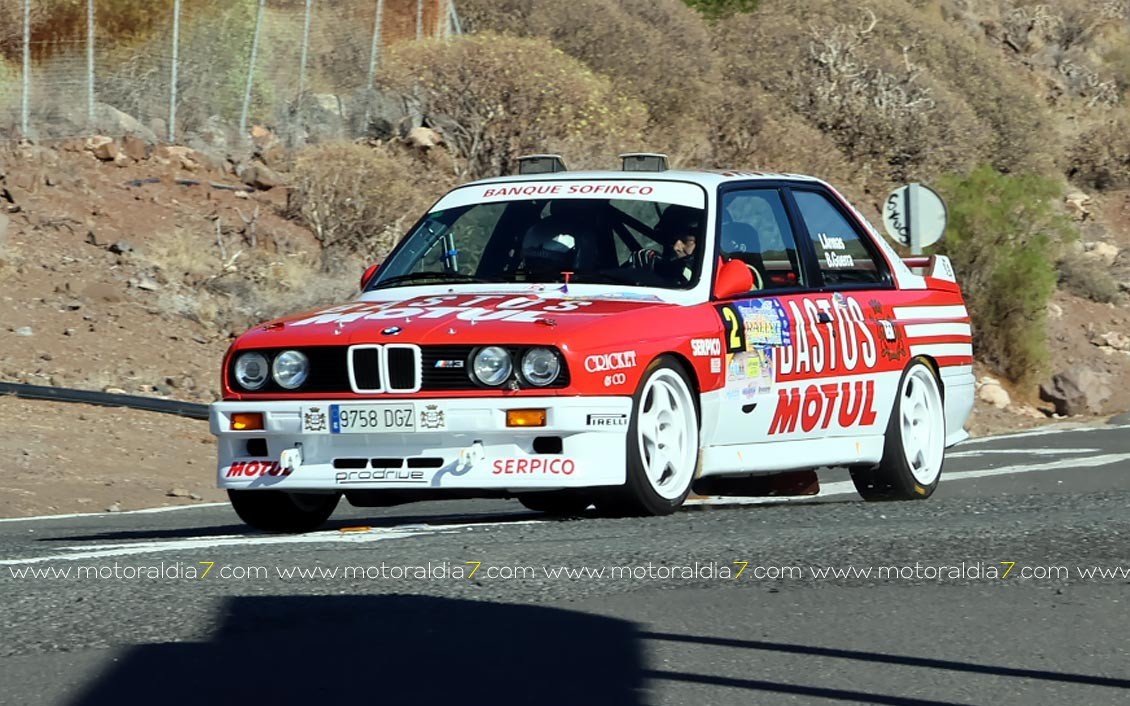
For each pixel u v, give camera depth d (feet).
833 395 90.58
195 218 204.33
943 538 69.05
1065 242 255.91
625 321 77.46
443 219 91.25
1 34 210.79
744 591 56.39
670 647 47.73
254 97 236.22
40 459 129.70
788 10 340.80
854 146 312.50
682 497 80.18
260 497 80.43
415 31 257.55
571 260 86.02
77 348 165.78
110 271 184.96
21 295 174.19
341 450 75.36
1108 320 282.97
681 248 85.46
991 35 447.83
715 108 277.44
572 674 44.27
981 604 54.90
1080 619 52.80
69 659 45.60
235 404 77.00
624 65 271.28
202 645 47.34
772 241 90.38
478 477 73.72
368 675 43.86
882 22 351.05
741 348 84.07
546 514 90.12
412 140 234.38
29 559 65.16
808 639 49.21
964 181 250.57
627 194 88.43
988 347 239.50
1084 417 214.90
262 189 218.18
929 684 44.21
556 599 54.54
